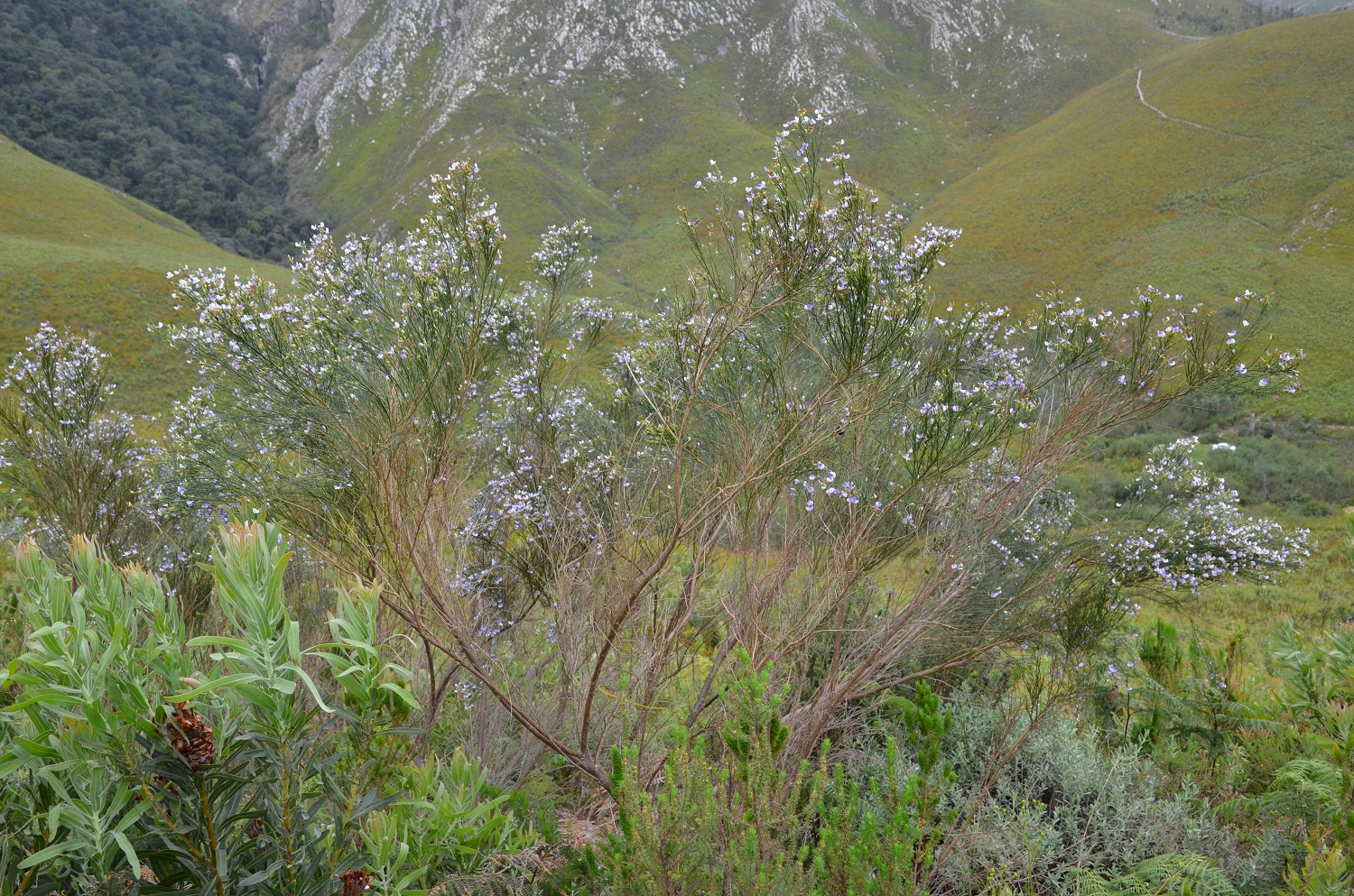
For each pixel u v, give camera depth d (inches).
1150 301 130.9
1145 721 160.6
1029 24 6766.7
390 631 129.8
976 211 3651.6
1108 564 164.2
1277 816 122.5
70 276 1951.3
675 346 122.2
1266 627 426.0
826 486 125.4
